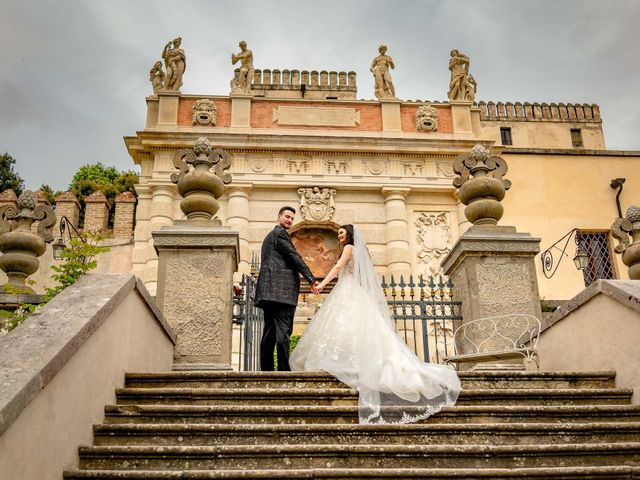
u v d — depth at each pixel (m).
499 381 5.68
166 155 17.64
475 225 8.02
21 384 3.33
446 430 4.53
